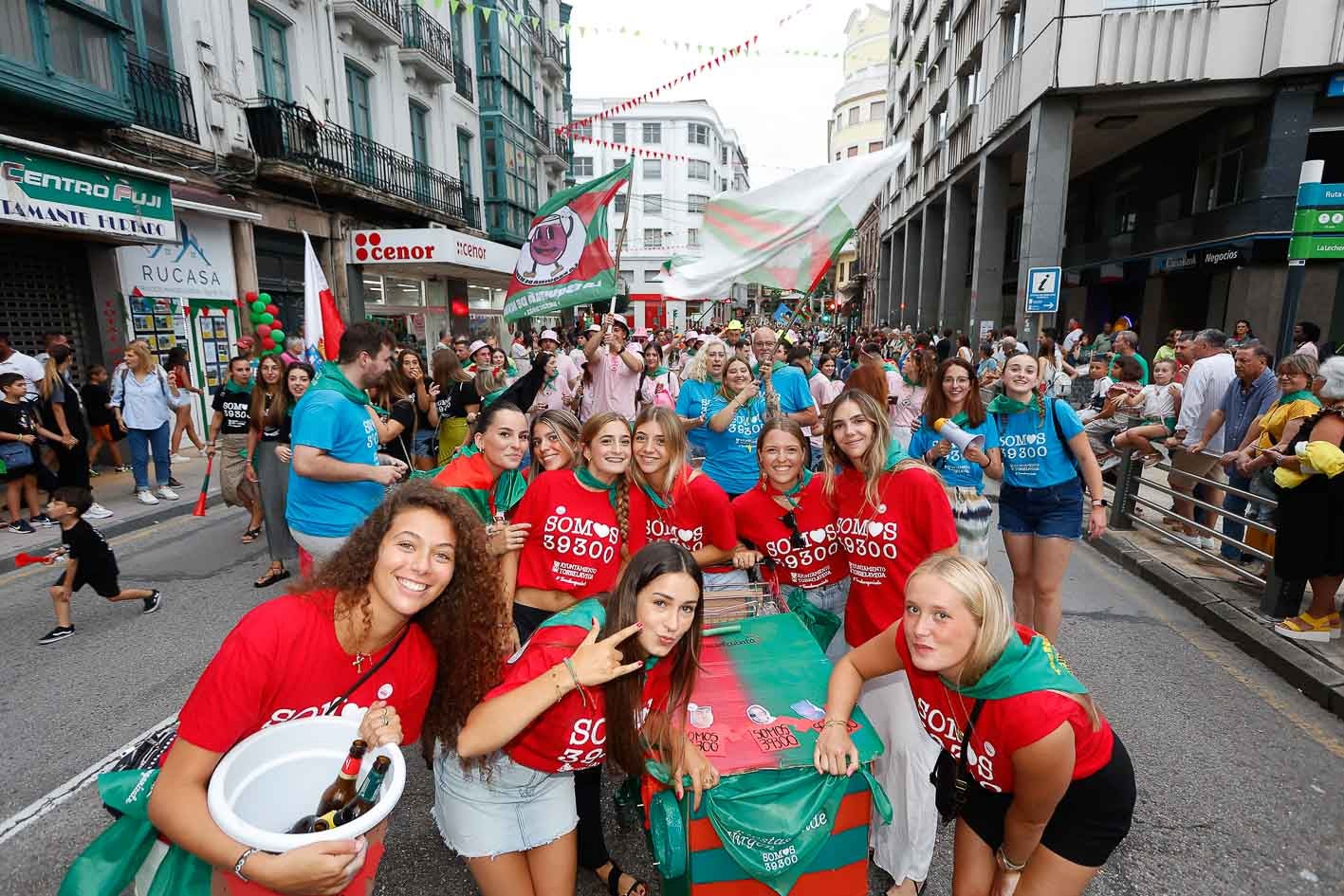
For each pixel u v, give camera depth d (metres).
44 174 7.49
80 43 8.41
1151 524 6.20
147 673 4.12
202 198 10.66
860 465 2.69
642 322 57.81
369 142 15.08
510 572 2.96
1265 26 13.14
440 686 1.92
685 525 3.08
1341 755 3.20
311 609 1.66
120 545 6.65
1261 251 13.50
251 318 9.83
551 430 3.11
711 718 2.10
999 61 18.73
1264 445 5.12
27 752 3.35
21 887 2.51
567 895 2.16
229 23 11.27
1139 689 3.79
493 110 22.31
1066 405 3.79
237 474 6.54
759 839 1.84
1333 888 2.44
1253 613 4.54
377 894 2.48
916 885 2.38
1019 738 1.74
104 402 8.98
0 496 7.90
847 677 2.14
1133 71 13.93
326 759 1.65
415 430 6.55
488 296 24.00
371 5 14.97
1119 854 2.59
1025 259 15.70
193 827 1.47
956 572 1.75
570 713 1.93
